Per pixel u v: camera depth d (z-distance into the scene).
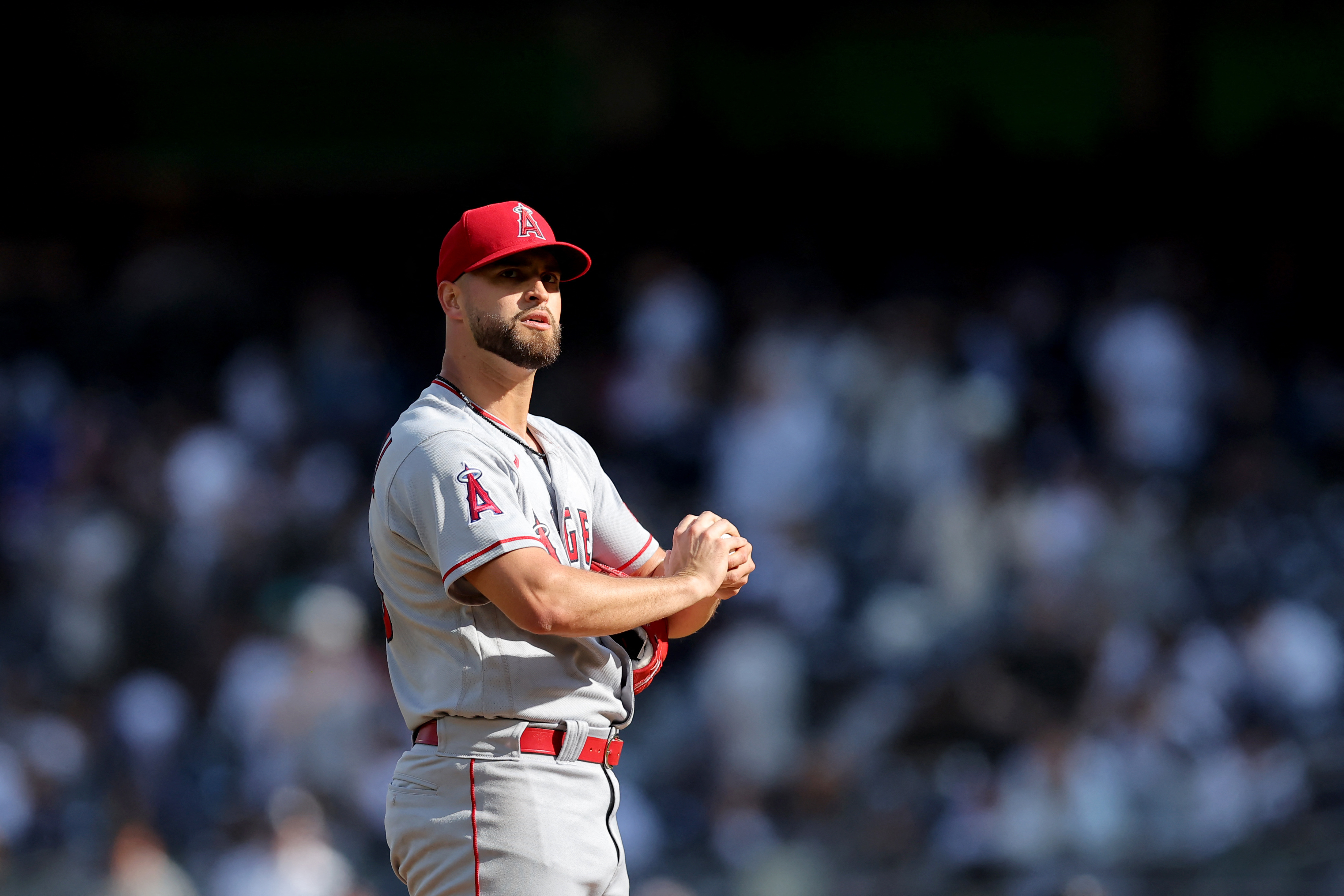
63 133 49.41
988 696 30.28
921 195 49.69
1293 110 48.81
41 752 32.41
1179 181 49.03
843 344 38.06
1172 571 33.72
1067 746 28.56
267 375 40.53
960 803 28.77
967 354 39.56
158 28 49.94
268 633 33.41
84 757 32.41
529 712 10.78
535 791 10.70
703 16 49.66
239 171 50.09
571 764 10.87
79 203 49.47
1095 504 34.56
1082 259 47.62
